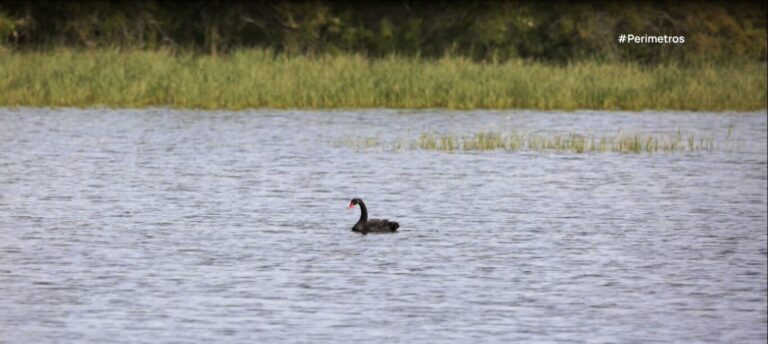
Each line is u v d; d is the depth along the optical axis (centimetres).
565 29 5125
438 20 5216
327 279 1789
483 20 5166
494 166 2848
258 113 3753
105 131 3291
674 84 4169
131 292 1706
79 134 3228
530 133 3409
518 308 1667
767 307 1691
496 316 1630
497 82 4050
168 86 3872
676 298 1733
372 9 5272
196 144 3117
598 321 1622
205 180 2603
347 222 2195
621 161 2975
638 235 2142
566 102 4009
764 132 3575
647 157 3052
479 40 5144
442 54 5178
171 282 1759
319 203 2372
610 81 4134
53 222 2145
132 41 4875
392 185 2578
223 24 5125
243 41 5166
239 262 1881
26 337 1505
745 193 2575
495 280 1809
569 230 2170
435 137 3294
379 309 1647
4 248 1942
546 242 2066
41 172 2653
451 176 2698
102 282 1753
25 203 2309
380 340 1518
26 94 3756
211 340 1505
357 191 2503
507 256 1959
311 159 2903
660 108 4091
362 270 1848
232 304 1656
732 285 1809
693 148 3212
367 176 2681
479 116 3800
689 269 1897
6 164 2742
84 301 1658
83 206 2292
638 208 2391
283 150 3039
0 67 3881
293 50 4872
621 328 1595
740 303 1717
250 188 2520
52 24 4969
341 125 3516
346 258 1917
